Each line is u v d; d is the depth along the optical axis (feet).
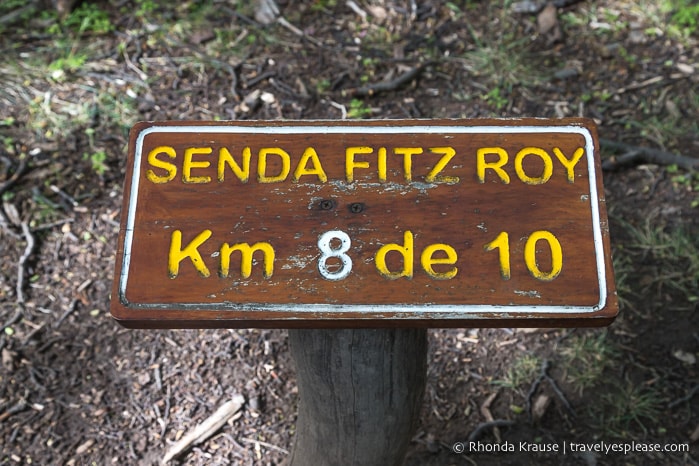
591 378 9.30
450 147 5.62
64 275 10.09
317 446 6.80
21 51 12.51
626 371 9.37
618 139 11.73
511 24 13.17
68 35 12.80
